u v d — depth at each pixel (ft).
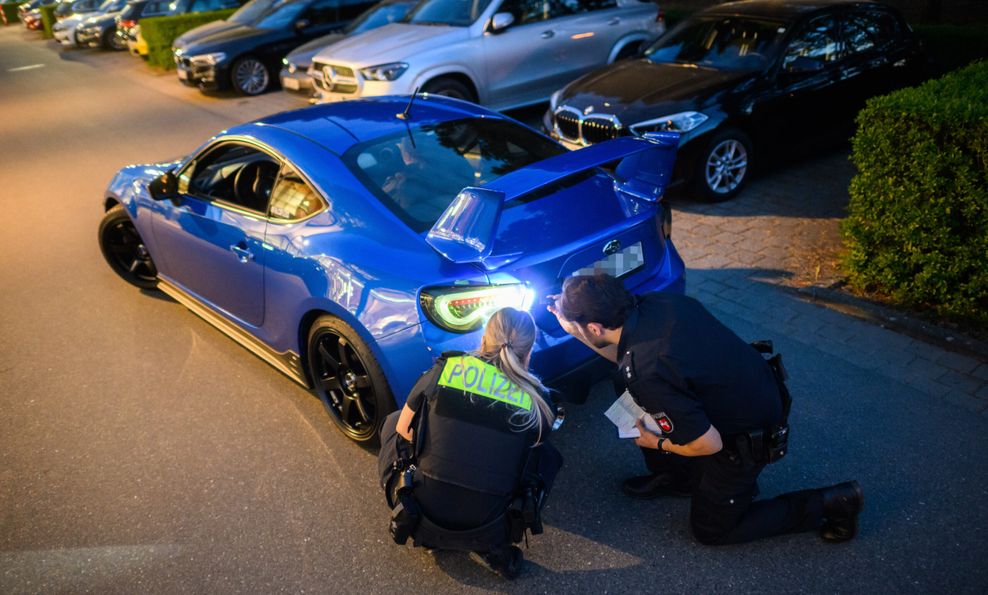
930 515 9.16
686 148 18.66
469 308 8.82
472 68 25.99
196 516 10.00
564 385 9.79
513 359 7.26
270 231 11.25
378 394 9.87
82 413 12.48
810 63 19.53
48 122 36.94
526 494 7.54
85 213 22.86
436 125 12.13
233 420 12.05
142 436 11.77
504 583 8.64
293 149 11.43
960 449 10.24
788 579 8.40
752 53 20.49
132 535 9.74
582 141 20.25
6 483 10.85
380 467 8.52
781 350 12.89
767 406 7.50
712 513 8.29
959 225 12.94
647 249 10.53
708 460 7.98
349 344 10.01
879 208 13.85
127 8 55.67
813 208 19.02
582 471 10.41
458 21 26.61
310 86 32.86
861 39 21.68
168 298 16.67
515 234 9.19
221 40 39.09
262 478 10.66
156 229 14.35
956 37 25.32
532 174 8.91
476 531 7.60
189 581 8.96
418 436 7.54
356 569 8.99
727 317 14.07
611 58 29.12
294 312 10.94
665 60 22.21
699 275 15.81
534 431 7.41
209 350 14.32
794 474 9.99
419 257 9.37
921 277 13.34
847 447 10.42
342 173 10.76
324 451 11.18
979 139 12.26
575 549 9.06
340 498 10.18
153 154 29.27
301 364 11.62
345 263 9.87
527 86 27.61
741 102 19.22
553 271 9.27
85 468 11.10
